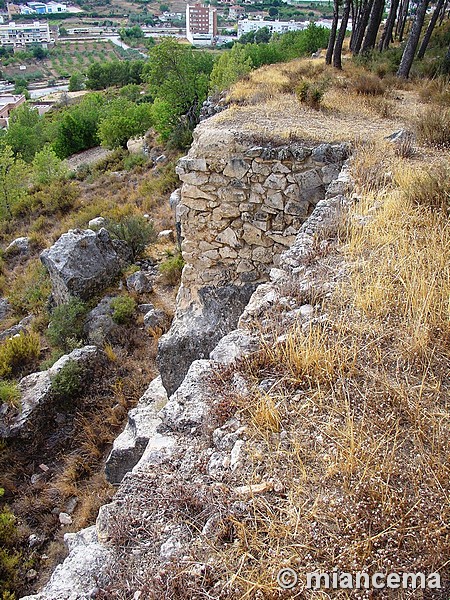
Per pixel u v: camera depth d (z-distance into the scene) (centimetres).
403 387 343
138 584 250
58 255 1271
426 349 376
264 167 829
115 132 3456
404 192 614
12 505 816
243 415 344
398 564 240
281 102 1231
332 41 2308
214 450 325
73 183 2480
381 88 1441
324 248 550
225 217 876
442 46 2539
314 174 816
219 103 1479
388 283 454
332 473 286
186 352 877
